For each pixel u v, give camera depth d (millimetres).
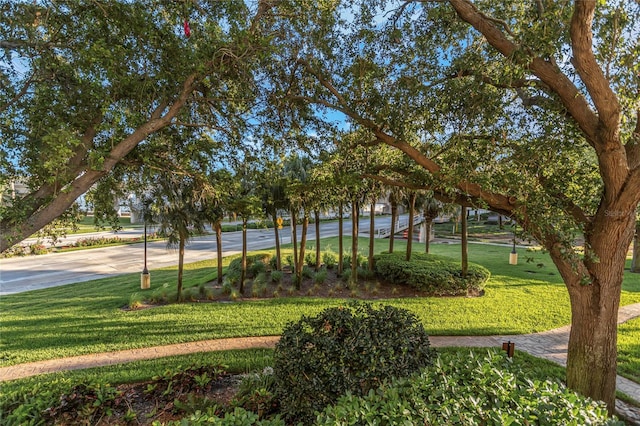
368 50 4961
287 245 22094
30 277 14188
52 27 3770
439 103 4672
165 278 13383
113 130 3604
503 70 3828
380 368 3164
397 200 12453
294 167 10750
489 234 28141
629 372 5285
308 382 3236
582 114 3553
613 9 3406
